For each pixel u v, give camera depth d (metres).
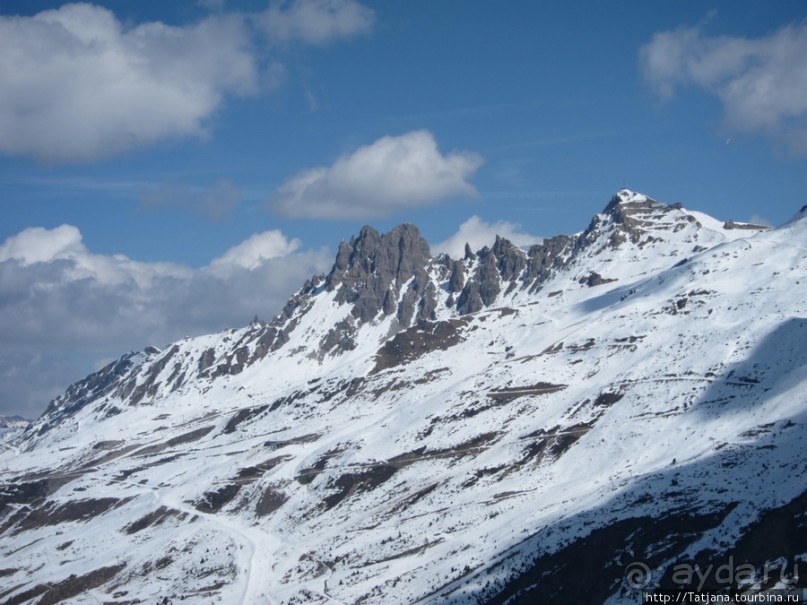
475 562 199.75
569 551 182.62
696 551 164.88
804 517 161.50
